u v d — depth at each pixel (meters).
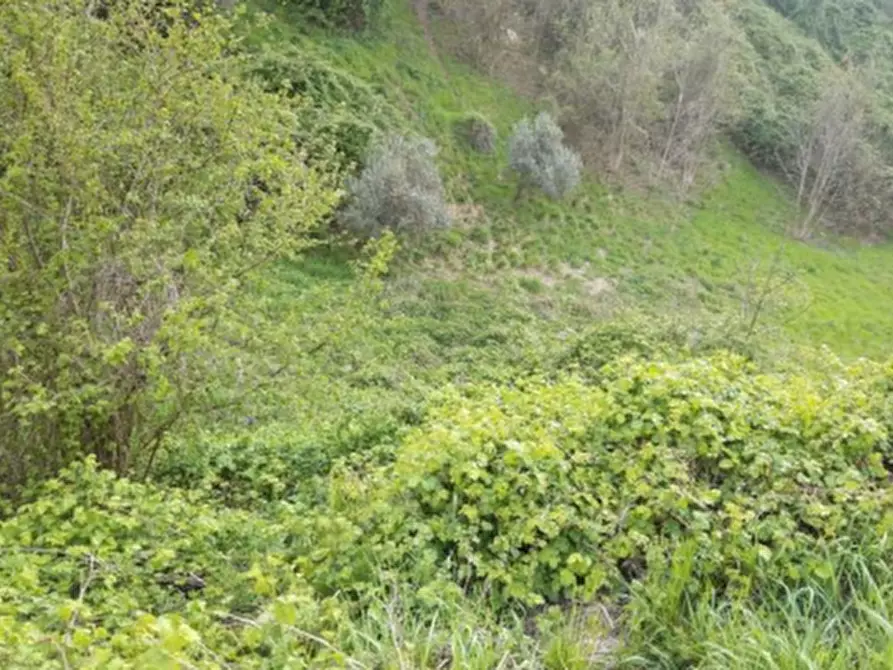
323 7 22.61
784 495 3.66
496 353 14.00
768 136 27.02
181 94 4.77
